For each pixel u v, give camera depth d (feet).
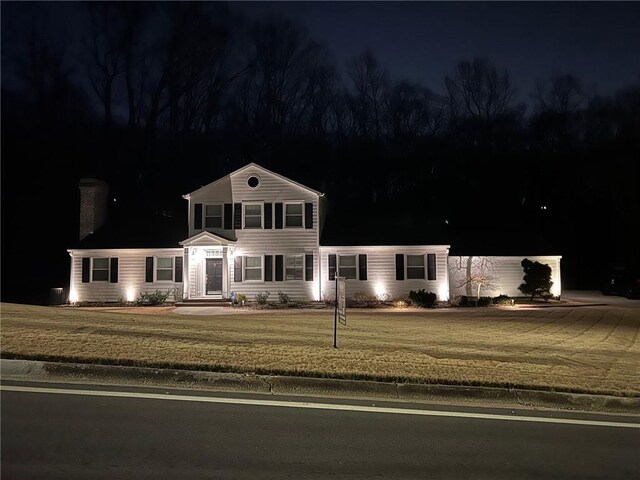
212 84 179.52
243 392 27.02
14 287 126.31
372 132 186.09
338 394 27.55
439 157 179.73
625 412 26.86
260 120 182.70
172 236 100.01
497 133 183.73
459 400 27.53
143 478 16.60
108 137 167.43
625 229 155.84
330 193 174.50
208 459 18.28
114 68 170.30
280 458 18.58
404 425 22.71
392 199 174.91
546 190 171.42
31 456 18.13
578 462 19.30
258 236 94.53
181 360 30.07
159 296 92.84
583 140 181.47
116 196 160.66
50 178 150.00
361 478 17.20
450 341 45.32
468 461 19.03
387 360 32.83
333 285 93.61
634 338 54.29
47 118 158.20
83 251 95.86
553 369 33.17
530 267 100.32
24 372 28.50
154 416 22.57
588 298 112.27
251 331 45.42
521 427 23.18
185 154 171.94
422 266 93.81
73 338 34.83
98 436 20.10
